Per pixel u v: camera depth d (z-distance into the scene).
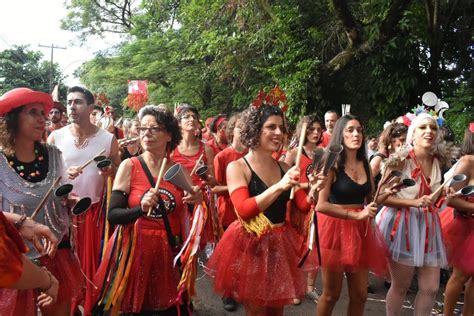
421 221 3.51
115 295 2.81
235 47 12.92
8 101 2.60
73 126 4.03
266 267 2.79
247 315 2.97
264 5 12.56
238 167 2.94
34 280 1.79
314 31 12.26
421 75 11.90
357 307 3.45
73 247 3.00
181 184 2.76
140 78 18.88
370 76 11.86
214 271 2.96
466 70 12.37
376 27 10.95
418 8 11.79
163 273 2.90
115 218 2.82
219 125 5.95
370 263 3.37
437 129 3.62
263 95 5.10
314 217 2.98
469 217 3.72
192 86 17.25
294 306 4.52
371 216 3.20
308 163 4.50
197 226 2.89
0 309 2.34
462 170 3.66
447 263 3.73
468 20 12.03
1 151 2.72
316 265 3.17
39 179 2.80
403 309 4.51
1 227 1.60
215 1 13.41
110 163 3.41
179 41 17.28
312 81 11.51
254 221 2.81
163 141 3.00
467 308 3.80
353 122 3.42
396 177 3.23
